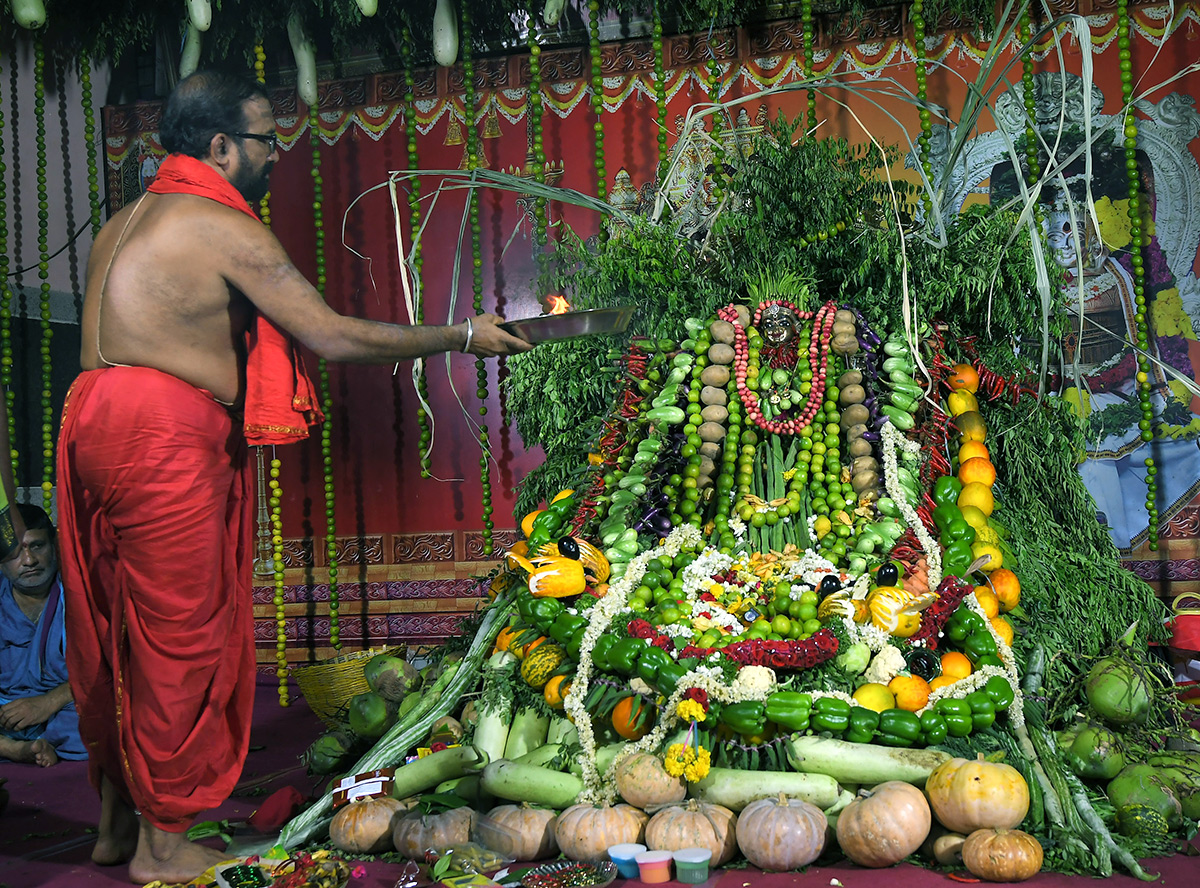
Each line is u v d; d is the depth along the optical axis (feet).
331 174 21.25
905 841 8.71
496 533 20.63
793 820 8.82
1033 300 13.73
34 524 15.53
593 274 14.48
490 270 20.53
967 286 13.16
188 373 9.48
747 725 9.55
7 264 19.53
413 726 11.30
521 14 19.74
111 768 9.87
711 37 18.67
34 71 20.88
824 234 13.75
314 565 21.27
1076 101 18.20
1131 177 17.04
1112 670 10.92
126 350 9.32
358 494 21.13
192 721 9.48
